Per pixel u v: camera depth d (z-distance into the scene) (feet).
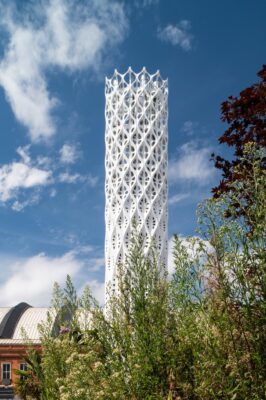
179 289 26.91
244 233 24.81
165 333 29.66
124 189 134.31
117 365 28.43
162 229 133.49
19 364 165.58
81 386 27.61
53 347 34.78
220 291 24.14
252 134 54.54
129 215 131.44
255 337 23.27
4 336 178.60
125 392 27.48
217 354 23.56
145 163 135.85
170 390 26.81
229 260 24.22
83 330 34.45
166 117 146.20
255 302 23.54
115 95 143.23
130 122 139.85
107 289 35.01
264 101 54.75
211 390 23.29
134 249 32.83
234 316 23.81
